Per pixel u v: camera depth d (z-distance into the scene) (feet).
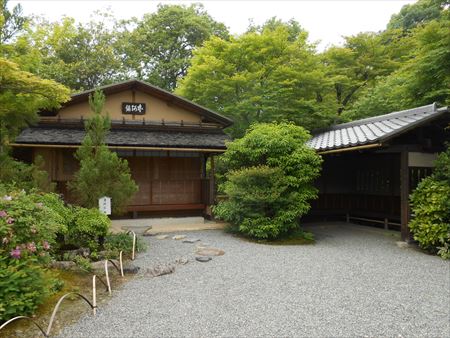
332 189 41.32
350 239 31.78
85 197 24.21
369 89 62.95
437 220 25.91
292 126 33.45
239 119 54.70
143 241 28.35
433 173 28.25
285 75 50.57
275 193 29.32
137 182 38.19
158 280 18.93
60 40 70.08
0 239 13.78
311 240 30.55
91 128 26.16
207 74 52.75
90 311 14.60
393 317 14.35
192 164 40.47
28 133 33.60
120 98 39.96
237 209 30.78
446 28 38.40
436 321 14.02
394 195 36.37
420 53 40.78
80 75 68.13
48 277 15.47
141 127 39.75
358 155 41.52
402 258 24.58
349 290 17.65
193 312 14.60
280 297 16.51
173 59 87.30
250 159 32.53
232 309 14.97
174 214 39.99
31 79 23.16
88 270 19.80
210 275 19.95
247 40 51.78
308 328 13.21
